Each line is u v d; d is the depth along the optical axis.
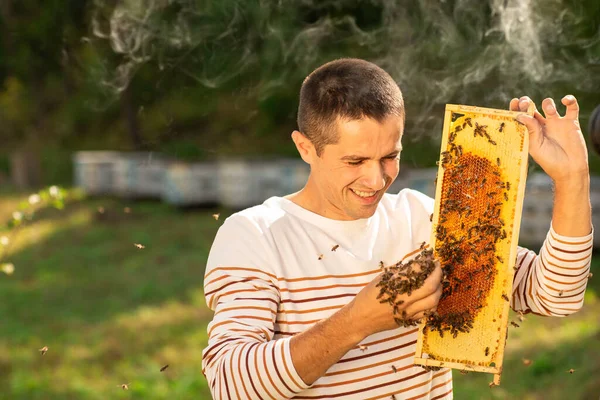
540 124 1.79
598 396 4.78
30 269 9.70
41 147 20.62
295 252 1.85
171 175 13.46
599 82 6.98
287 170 12.51
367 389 1.83
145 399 5.34
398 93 1.77
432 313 1.70
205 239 11.04
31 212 5.10
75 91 21.30
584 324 6.30
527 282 1.93
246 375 1.58
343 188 1.78
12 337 6.85
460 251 1.76
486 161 1.77
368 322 1.55
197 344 6.49
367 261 1.88
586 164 1.74
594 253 9.06
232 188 12.88
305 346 1.57
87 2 14.66
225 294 1.79
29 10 20.06
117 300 8.04
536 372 5.45
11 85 22.59
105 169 15.07
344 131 1.71
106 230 11.97
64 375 5.86
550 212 8.97
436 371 1.92
